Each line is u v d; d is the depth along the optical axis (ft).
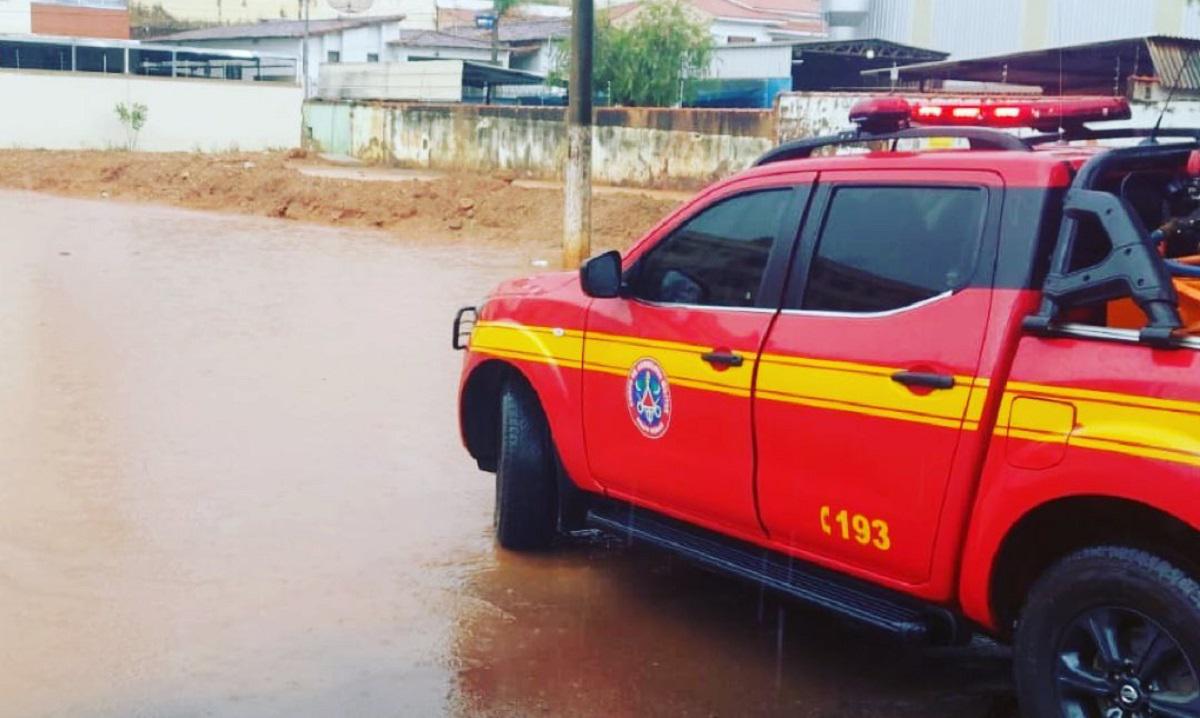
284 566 19.26
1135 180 15.12
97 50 172.14
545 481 19.74
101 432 26.37
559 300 18.75
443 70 155.02
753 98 146.20
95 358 33.65
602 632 17.19
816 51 145.07
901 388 13.74
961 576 13.39
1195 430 11.39
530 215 73.10
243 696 15.06
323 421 27.76
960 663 16.40
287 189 84.07
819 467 14.61
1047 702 12.73
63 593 17.98
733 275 16.26
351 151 147.43
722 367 15.75
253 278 49.93
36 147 146.82
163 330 37.93
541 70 210.38
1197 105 76.95
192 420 27.55
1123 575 11.96
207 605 17.71
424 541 20.56
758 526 15.65
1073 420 12.28
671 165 105.09
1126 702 12.15
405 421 27.94
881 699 15.30
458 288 48.75
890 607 14.35
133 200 92.07
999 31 165.58
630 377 17.20
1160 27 152.46
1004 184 13.62
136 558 19.38
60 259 54.34
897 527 13.85
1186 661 11.69
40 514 21.24
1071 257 12.89
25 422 27.02
